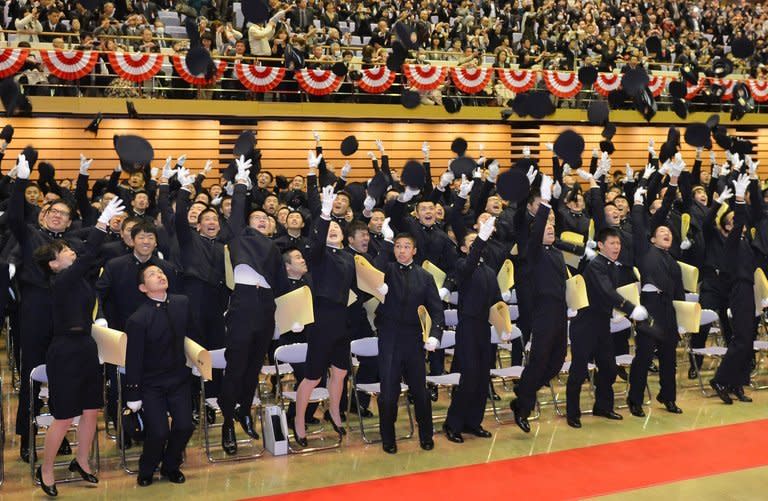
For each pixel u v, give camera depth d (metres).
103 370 7.39
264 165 18.42
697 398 9.30
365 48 18.16
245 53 17.62
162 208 8.50
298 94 18.12
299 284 8.38
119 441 7.18
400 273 7.44
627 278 9.48
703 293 10.15
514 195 7.77
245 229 7.46
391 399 7.30
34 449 6.69
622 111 21.36
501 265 9.29
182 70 16.17
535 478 6.69
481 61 20.09
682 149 22.45
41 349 7.20
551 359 8.07
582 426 8.24
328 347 7.44
